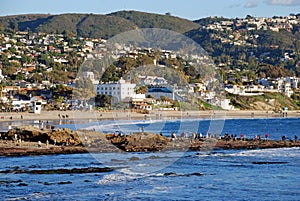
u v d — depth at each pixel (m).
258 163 59.84
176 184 47.03
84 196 42.12
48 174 50.62
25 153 63.94
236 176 51.62
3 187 45.03
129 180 47.78
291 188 46.69
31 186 45.47
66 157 60.91
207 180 49.28
